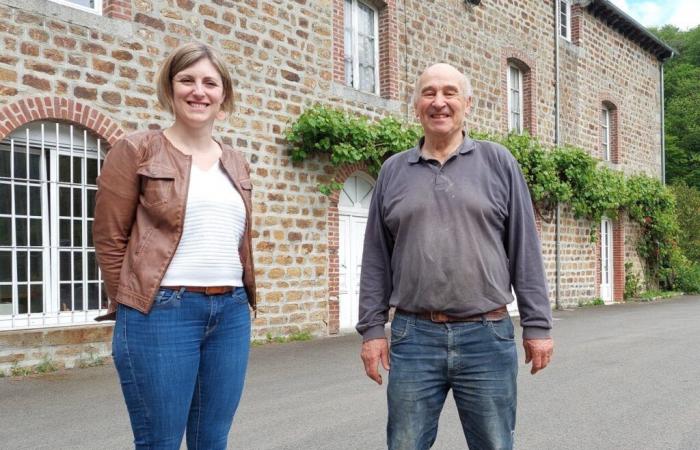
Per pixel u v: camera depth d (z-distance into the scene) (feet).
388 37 35.50
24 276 21.86
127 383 7.23
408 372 8.34
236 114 27.66
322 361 23.61
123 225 7.31
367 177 34.12
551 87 49.60
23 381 19.65
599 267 54.90
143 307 7.07
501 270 8.33
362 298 9.08
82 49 22.54
